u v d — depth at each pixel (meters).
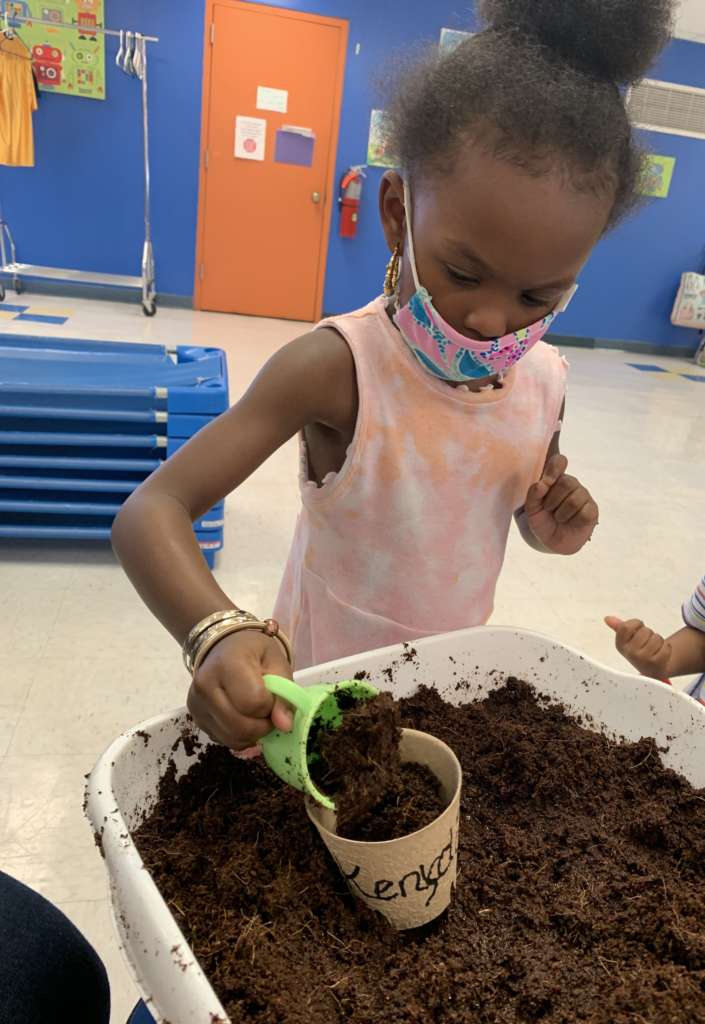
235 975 0.45
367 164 5.19
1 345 2.31
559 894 0.54
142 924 0.42
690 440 3.77
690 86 5.41
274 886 0.51
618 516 2.73
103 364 2.07
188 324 4.82
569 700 0.73
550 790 0.63
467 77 0.59
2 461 1.91
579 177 0.57
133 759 0.54
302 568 0.89
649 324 6.18
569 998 0.47
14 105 4.23
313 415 0.74
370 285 5.50
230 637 0.53
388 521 0.81
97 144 4.86
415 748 0.55
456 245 0.59
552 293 0.63
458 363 0.70
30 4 4.50
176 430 1.93
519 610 2.06
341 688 0.50
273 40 4.82
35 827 1.24
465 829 0.59
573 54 0.62
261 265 5.34
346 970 0.47
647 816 0.61
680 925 0.51
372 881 0.47
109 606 1.86
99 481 1.97
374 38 4.91
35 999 0.58
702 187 5.75
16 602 1.84
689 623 1.00
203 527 2.00
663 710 0.68
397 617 0.86
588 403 4.27
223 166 5.06
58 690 1.55
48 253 5.06
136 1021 0.58
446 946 0.50
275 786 0.60
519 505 0.89
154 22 4.68
